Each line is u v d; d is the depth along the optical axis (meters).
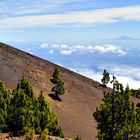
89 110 85.69
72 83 102.00
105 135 30.84
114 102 30.72
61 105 79.56
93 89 104.19
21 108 37.31
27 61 106.19
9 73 86.38
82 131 69.81
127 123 30.52
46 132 37.09
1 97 38.94
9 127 36.72
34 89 81.81
